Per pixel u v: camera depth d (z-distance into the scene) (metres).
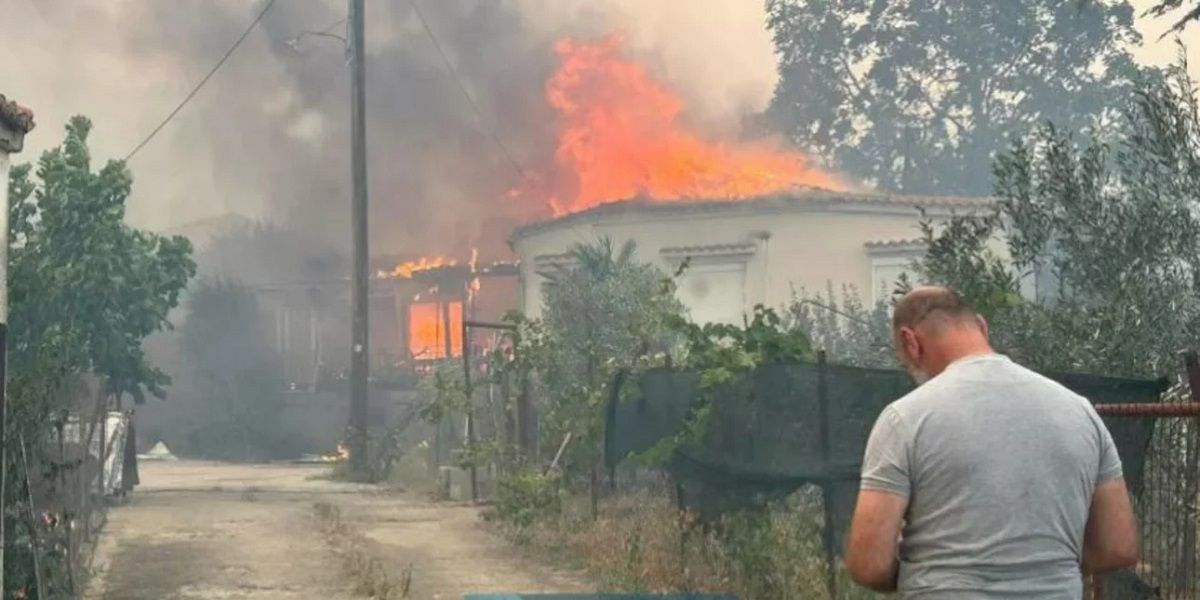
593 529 15.36
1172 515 8.30
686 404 11.80
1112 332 10.31
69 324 21.00
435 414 23.31
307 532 17.66
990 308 10.54
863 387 9.77
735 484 11.02
